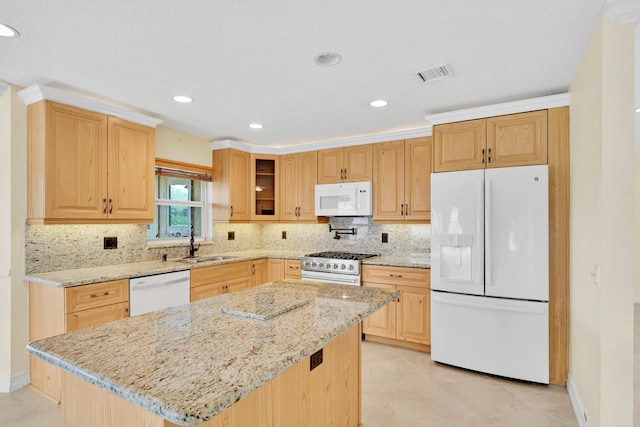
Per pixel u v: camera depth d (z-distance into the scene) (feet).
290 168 14.78
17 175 8.55
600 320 5.92
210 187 14.34
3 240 8.63
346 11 5.51
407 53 6.89
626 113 5.66
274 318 5.00
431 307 10.19
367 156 13.10
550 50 6.78
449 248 9.82
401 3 5.32
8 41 6.35
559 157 8.76
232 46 6.60
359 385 6.79
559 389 8.70
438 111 10.46
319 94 9.09
